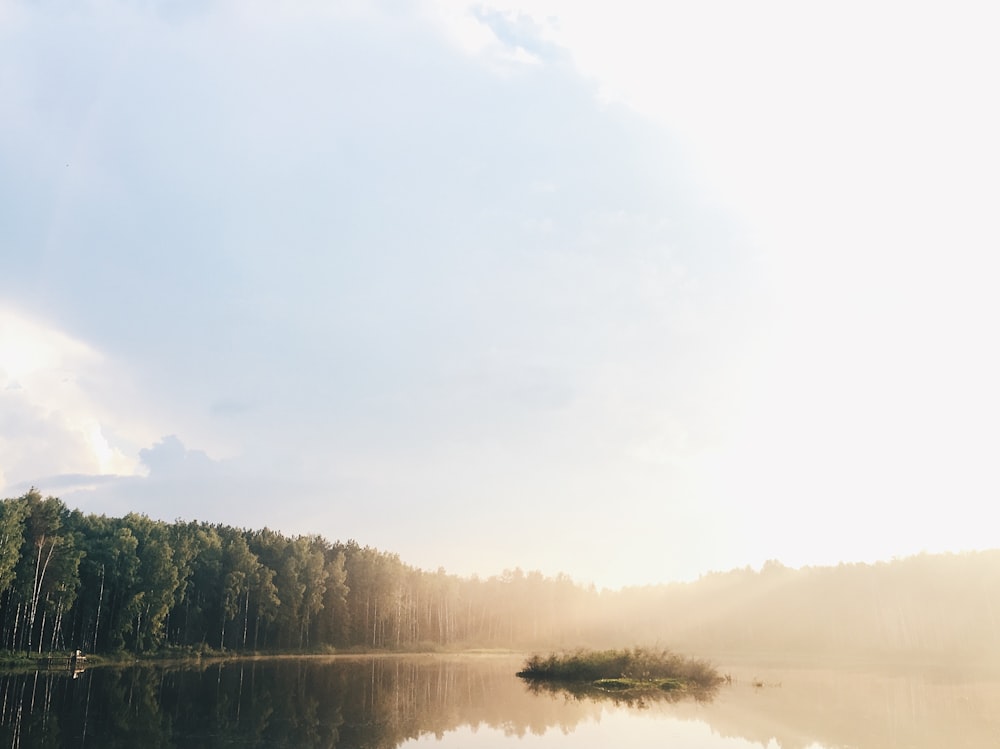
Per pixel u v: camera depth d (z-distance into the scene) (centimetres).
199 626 9250
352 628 12250
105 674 5175
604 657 5444
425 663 8419
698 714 3178
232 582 9275
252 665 7056
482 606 17838
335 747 2173
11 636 7231
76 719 2666
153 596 7825
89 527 8169
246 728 2536
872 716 3161
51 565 6838
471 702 3625
